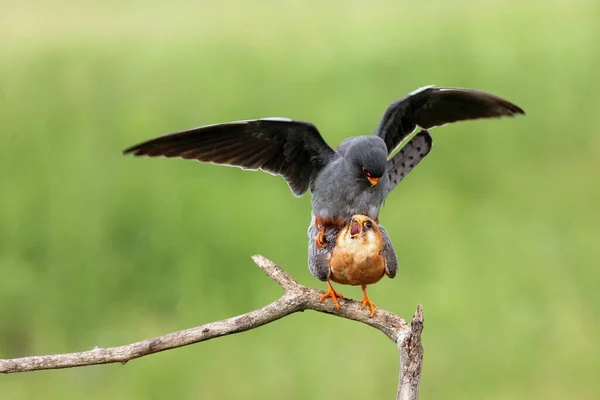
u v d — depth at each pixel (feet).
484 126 66.95
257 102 69.72
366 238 25.23
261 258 24.85
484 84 73.77
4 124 65.26
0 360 21.88
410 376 22.53
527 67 78.23
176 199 52.08
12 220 50.06
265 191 54.80
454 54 81.10
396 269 26.04
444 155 61.67
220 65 79.61
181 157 27.12
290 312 24.44
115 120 67.05
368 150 28.73
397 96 69.51
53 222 50.78
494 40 84.58
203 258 47.75
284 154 28.86
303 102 68.90
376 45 84.48
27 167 57.41
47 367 22.03
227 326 23.38
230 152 28.07
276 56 82.84
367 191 29.27
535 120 67.97
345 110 65.77
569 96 71.82
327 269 25.79
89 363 22.25
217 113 67.87
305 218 51.24
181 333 22.99
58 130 64.80
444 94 30.01
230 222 49.98
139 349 22.54
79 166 57.16
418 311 22.45
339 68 77.46
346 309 24.77
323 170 29.30
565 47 82.02
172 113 68.18
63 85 75.31
